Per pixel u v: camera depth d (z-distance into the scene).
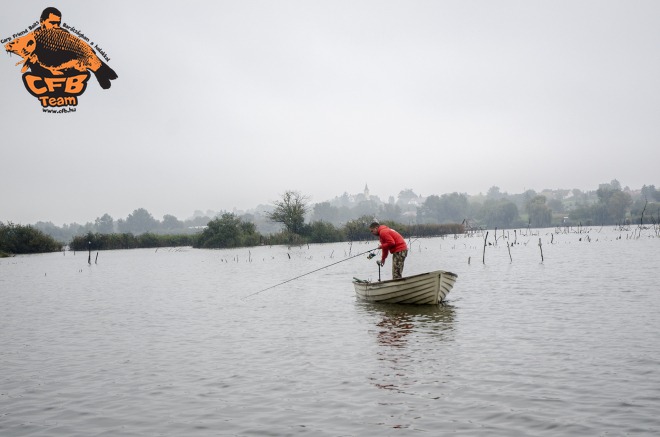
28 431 8.55
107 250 95.12
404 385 10.25
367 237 93.56
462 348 13.05
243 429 8.38
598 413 8.45
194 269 45.03
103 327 18.06
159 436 8.20
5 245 83.62
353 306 21.12
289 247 79.06
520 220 188.38
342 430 8.19
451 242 82.75
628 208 185.75
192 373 11.66
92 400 10.01
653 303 18.69
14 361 13.29
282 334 15.70
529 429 7.96
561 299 20.59
